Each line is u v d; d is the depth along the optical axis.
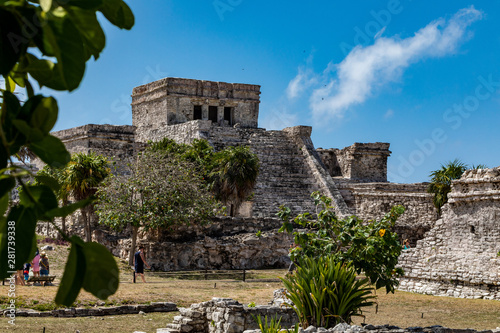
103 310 17.67
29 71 1.55
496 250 24.00
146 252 31.62
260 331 12.24
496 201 24.28
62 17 1.54
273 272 31.48
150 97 55.94
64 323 15.77
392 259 15.80
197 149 41.59
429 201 43.00
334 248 15.60
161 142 40.50
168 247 31.95
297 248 16.08
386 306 21.08
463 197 25.45
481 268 24.05
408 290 26.28
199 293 21.73
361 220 16.23
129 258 30.83
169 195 31.56
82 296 18.62
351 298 12.86
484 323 17.86
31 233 1.63
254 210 42.34
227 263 33.38
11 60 1.52
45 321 15.79
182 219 32.25
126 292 20.39
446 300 22.91
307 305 12.99
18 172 1.60
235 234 35.59
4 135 1.56
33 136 1.55
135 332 14.87
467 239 25.22
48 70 1.55
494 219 24.30
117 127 44.38
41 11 1.53
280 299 16.72
